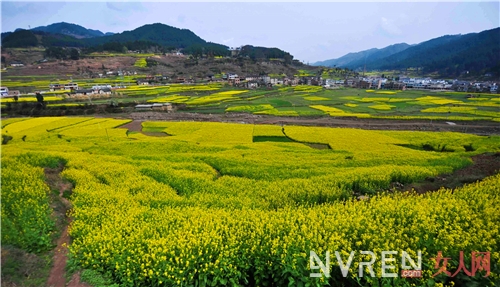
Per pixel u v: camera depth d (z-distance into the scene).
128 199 18.73
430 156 34.72
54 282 11.82
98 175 24.31
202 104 95.81
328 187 21.67
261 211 15.88
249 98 109.44
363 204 16.12
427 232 12.36
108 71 169.12
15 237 13.84
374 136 51.09
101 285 11.52
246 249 11.97
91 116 78.19
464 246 11.15
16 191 17.86
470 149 43.62
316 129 57.50
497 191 16.88
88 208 16.88
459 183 22.64
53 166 26.00
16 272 11.88
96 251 12.59
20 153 27.86
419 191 22.42
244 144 44.59
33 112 77.75
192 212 16.12
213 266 11.32
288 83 165.88
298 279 10.71
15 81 128.88
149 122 66.56
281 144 44.81
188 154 35.69
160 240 12.31
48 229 15.23
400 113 78.06
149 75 168.38
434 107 87.00
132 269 11.59
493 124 64.25
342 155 36.50
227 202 18.83
